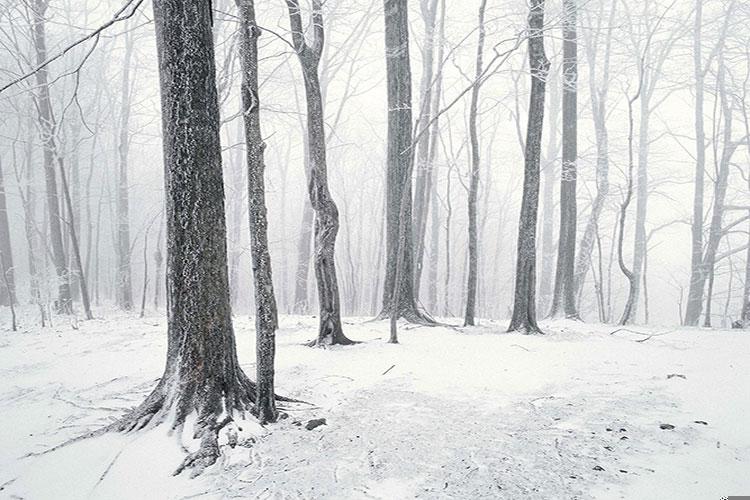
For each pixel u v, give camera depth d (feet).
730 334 30.07
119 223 69.77
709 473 10.58
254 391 16.65
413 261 35.78
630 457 11.78
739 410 14.24
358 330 32.48
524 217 31.27
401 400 17.25
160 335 33.99
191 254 15.08
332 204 28.71
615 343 27.30
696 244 64.64
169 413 14.43
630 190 40.29
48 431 16.20
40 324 47.60
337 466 12.03
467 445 12.96
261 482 11.43
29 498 11.39
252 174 15.61
